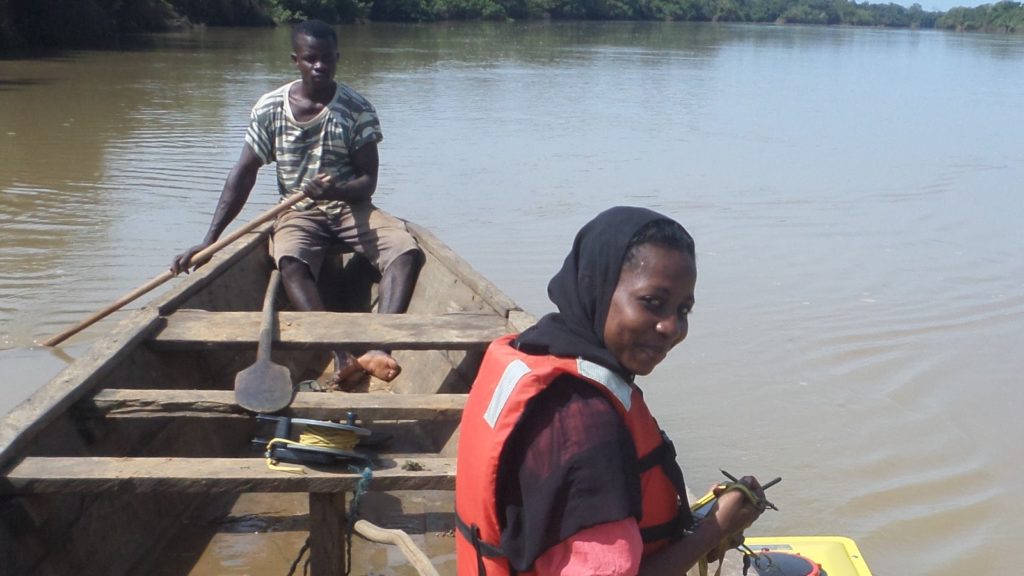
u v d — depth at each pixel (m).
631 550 1.51
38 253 7.48
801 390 5.67
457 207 9.33
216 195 9.30
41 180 9.63
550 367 1.57
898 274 7.82
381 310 4.70
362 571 3.08
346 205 4.96
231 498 3.47
